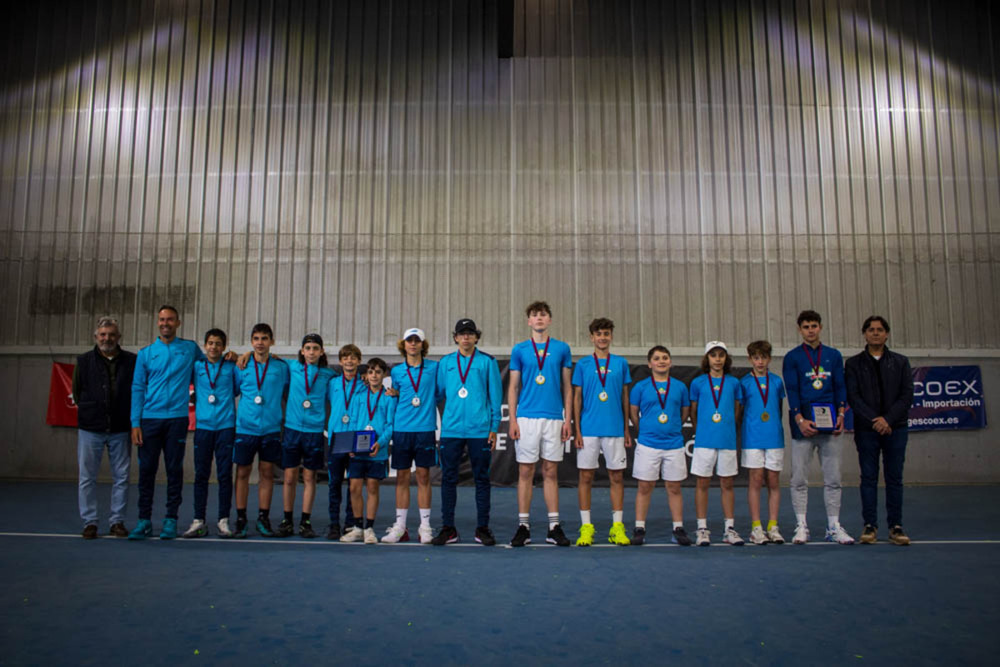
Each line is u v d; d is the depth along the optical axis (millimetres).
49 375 10375
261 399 5559
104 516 6492
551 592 3557
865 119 11008
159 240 10695
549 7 11281
